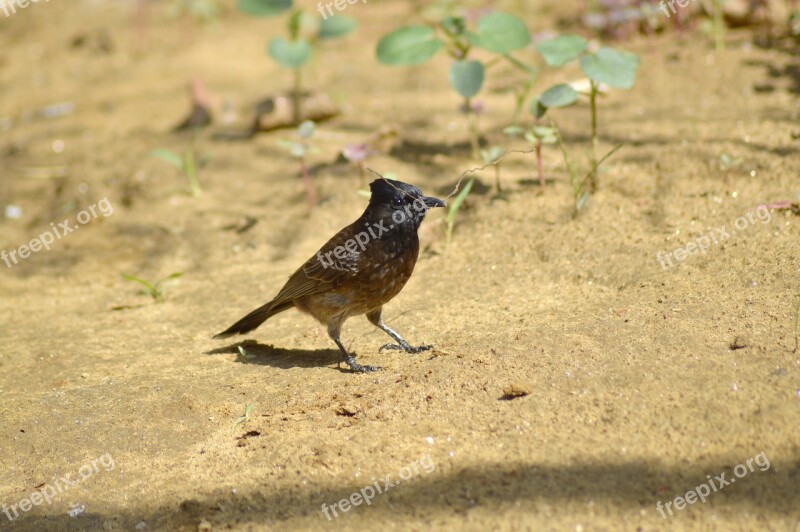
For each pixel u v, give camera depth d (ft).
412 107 55.47
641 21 58.34
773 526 21.07
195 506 25.02
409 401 28.45
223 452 27.84
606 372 27.50
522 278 37.01
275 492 25.05
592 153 43.78
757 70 50.29
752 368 26.25
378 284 33.24
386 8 75.56
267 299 40.19
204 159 52.90
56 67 73.67
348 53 67.56
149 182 52.01
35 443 29.73
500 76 58.59
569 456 24.12
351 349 35.14
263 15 51.65
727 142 43.04
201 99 59.00
